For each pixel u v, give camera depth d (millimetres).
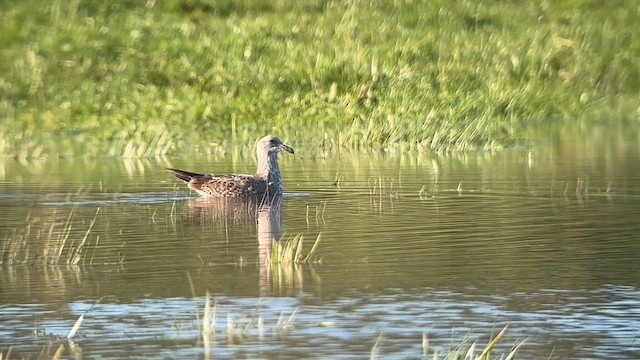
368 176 18000
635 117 25688
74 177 18125
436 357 8430
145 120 24453
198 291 10539
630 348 8852
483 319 9578
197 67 26797
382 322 9516
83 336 9312
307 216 14406
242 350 8891
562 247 12211
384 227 13492
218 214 14750
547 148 21188
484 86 26312
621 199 15289
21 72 26938
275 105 25203
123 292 10570
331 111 24672
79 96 26047
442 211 14555
